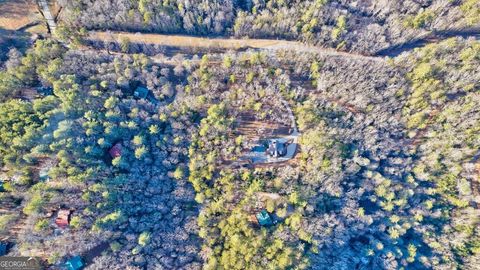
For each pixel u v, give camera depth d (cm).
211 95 10362
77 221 7869
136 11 10694
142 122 9731
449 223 10031
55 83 9338
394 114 10512
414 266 9569
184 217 9012
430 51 10681
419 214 9894
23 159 8519
